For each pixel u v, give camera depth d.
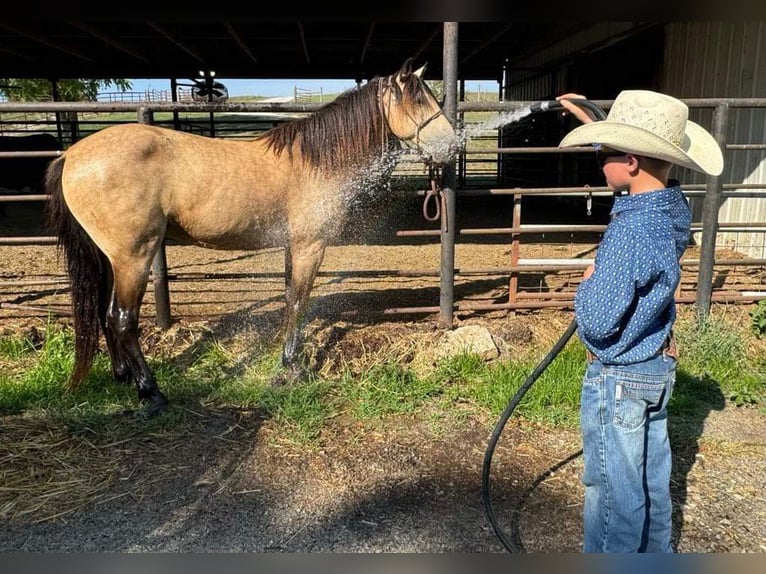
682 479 2.60
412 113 3.31
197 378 3.42
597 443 1.69
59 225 2.90
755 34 5.65
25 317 4.22
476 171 14.78
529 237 7.48
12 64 11.60
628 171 1.60
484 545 2.17
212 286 5.02
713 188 4.09
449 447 2.82
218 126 17.88
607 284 1.51
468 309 4.24
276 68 12.71
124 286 2.92
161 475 2.56
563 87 10.16
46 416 2.98
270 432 2.92
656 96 1.62
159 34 8.46
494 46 10.71
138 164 2.79
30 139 9.26
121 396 3.19
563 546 2.17
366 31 8.45
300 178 3.26
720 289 4.83
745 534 2.24
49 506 2.35
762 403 3.29
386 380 3.39
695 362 3.68
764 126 5.67
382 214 8.04
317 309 4.41
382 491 2.48
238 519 2.29
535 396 3.17
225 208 3.06
